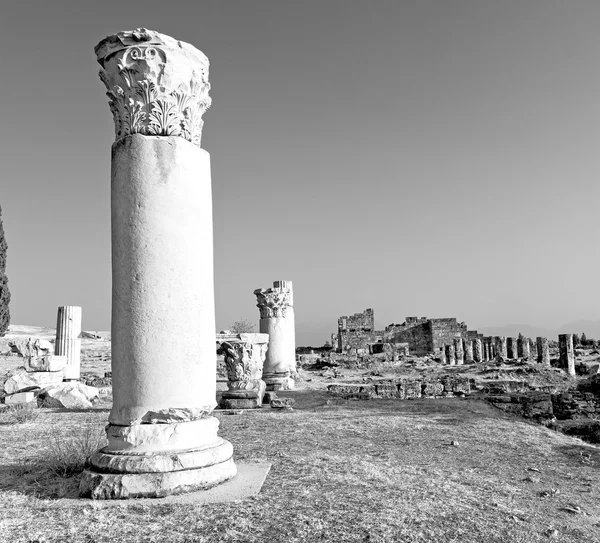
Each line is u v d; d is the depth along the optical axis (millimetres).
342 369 43094
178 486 6184
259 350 17984
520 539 5258
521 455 9945
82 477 6391
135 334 6582
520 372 35750
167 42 7105
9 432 11656
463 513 5957
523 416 15734
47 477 7199
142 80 7031
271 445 10148
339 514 5625
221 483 6641
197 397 6730
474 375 35938
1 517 5473
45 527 5172
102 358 43500
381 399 20219
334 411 16188
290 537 4945
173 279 6711
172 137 7035
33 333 54938
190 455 6445
